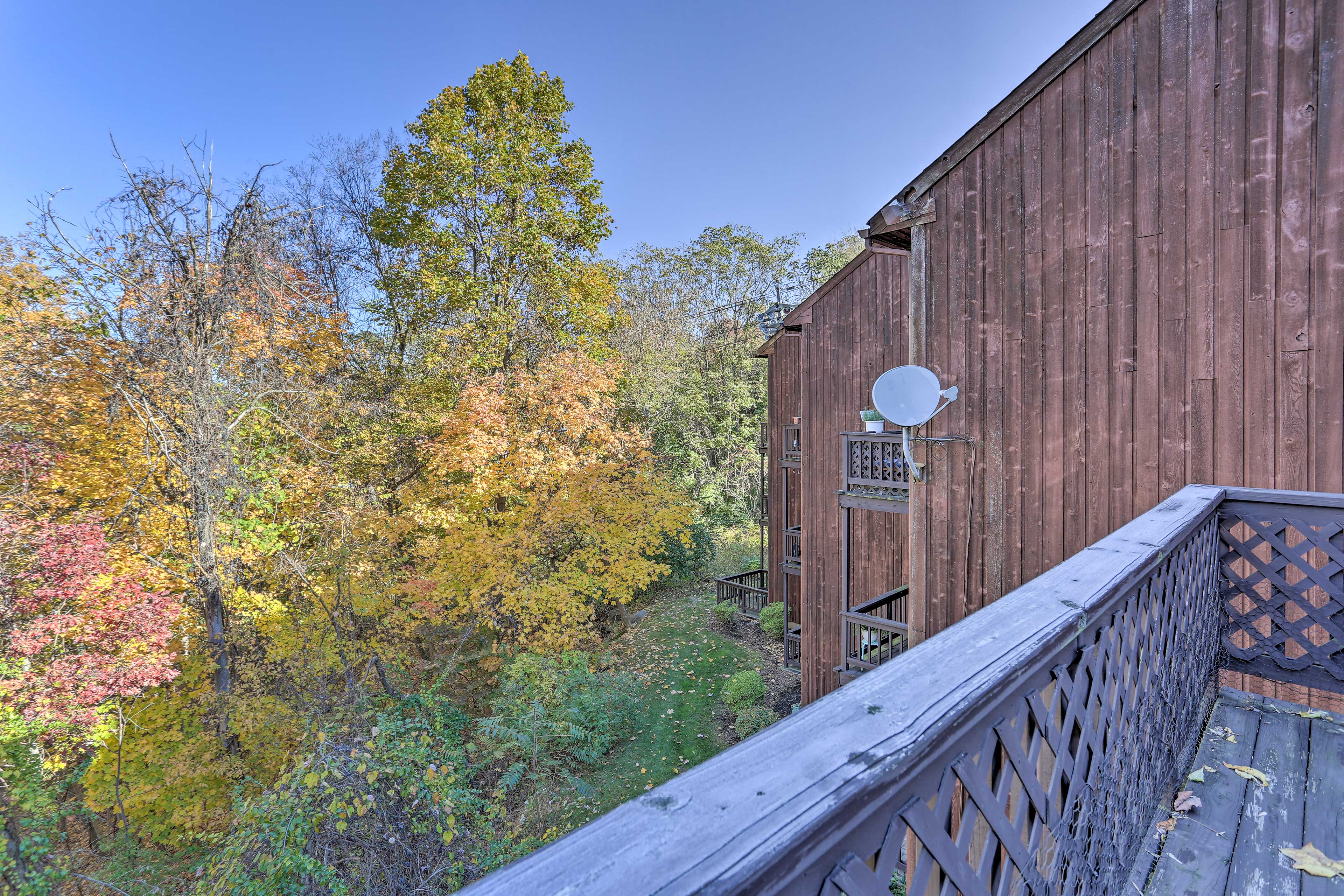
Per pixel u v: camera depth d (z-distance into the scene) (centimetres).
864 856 73
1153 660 193
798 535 1305
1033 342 448
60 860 688
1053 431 439
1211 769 234
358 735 766
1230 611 302
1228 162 365
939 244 505
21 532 717
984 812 99
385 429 1366
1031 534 452
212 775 884
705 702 1183
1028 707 114
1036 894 119
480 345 1540
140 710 845
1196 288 377
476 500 1345
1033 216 448
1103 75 412
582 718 1059
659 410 2402
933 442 511
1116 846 164
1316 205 336
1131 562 166
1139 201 399
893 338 890
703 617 1638
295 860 557
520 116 1655
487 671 1376
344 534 1154
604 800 911
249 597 988
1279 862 179
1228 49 364
